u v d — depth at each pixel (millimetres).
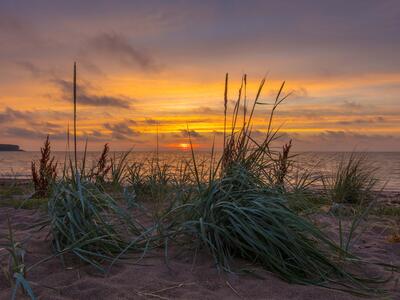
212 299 2785
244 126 4008
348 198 7543
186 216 3967
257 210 3396
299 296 2893
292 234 3381
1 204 6605
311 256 3422
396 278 3398
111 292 2834
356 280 3270
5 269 3008
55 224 3607
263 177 4125
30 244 3861
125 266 3373
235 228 3465
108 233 3590
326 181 7660
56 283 3012
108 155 6688
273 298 2844
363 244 4531
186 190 4531
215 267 3357
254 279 3180
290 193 4152
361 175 8031
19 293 2807
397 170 19297
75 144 3811
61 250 3566
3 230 4551
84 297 2770
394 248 4375
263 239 3469
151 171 6254
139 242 3863
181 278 3143
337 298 2885
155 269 3301
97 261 3461
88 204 3693
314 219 5211
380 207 7125
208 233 3613
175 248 3820
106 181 6332
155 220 4488
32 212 5781
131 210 5281
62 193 3914
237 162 3986
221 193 3721
